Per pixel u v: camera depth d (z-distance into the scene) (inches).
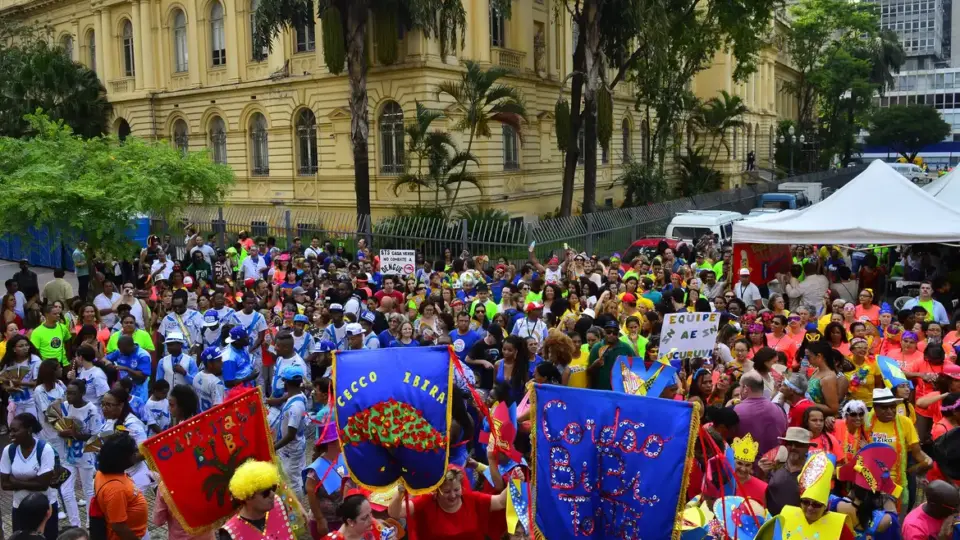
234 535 225.8
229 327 477.1
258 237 956.6
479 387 444.8
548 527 215.0
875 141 3703.3
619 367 325.1
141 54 1509.6
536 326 491.2
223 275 733.3
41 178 729.6
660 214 1195.9
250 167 1423.5
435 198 1188.5
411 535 241.6
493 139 1307.8
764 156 2687.0
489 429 297.3
